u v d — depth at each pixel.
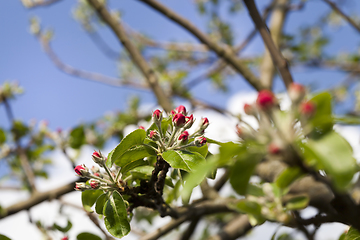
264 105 0.31
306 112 0.30
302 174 0.32
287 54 1.22
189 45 1.25
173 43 1.26
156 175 0.40
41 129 0.79
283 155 0.31
